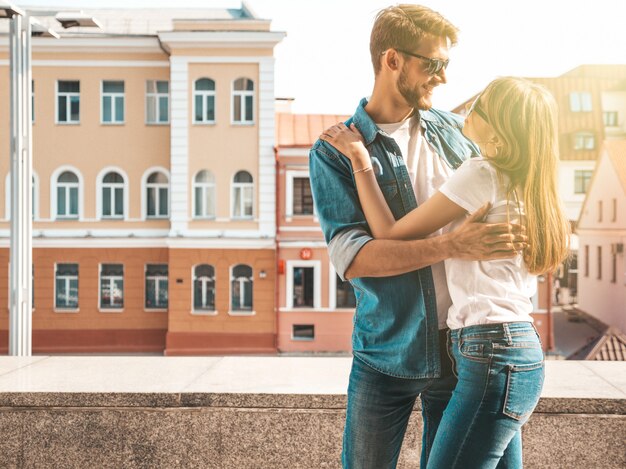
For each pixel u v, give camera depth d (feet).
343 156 6.48
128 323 87.45
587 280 101.19
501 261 5.82
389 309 6.31
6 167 88.89
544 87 5.97
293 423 9.41
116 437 9.54
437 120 7.16
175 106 84.99
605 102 110.22
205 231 85.20
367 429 6.54
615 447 9.23
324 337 85.46
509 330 5.68
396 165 6.51
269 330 85.20
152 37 86.94
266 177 85.15
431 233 6.05
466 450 5.66
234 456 9.48
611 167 104.53
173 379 10.33
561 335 99.30
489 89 5.95
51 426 9.59
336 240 6.33
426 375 6.26
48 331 87.15
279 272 85.15
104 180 88.12
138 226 87.61
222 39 84.33
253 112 85.25
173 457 9.52
